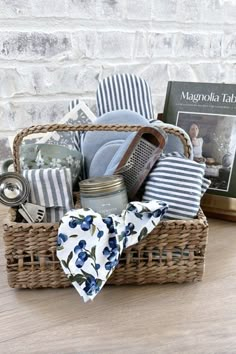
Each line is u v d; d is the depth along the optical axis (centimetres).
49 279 55
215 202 76
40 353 44
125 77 79
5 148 94
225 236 71
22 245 53
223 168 75
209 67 114
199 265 56
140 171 58
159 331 47
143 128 55
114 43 99
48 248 53
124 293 55
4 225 53
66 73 96
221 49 114
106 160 63
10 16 87
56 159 64
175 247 55
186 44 109
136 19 100
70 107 77
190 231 54
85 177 67
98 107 78
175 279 56
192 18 107
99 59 99
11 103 92
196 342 46
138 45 102
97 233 51
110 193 53
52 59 94
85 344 45
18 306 52
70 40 94
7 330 48
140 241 54
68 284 55
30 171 57
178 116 78
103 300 53
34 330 48
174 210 56
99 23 96
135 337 46
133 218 52
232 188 75
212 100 76
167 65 108
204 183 62
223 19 112
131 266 55
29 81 93
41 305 52
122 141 64
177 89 78
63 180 57
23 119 94
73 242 51
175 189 56
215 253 65
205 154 76
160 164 58
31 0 88
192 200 56
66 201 58
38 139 72
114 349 45
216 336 47
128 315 50
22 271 54
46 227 52
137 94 78
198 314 50
